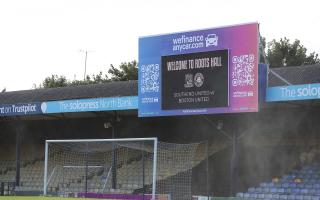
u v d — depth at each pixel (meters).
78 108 26.77
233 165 24.81
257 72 21.91
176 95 23.81
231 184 24.94
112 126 28.83
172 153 28.56
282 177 25.33
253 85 21.94
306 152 26.28
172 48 24.06
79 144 28.64
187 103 23.50
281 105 24.55
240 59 22.34
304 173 25.20
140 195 23.52
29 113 28.19
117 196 24.17
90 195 25.12
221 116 26.64
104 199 23.69
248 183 27.16
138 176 28.36
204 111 23.05
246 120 27.27
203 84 23.16
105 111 27.17
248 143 27.73
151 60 24.59
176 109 23.78
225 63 22.67
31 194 27.92
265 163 27.31
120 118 28.88
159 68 24.36
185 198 26.03
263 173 27.09
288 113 26.59
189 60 23.58
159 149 28.73
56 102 27.42
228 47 22.62
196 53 23.41
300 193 23.56
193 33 23.55
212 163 28.36
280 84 26.41
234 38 22.53
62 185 30.11
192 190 27.89
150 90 24.52
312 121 26.38
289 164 26.61
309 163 25.73
